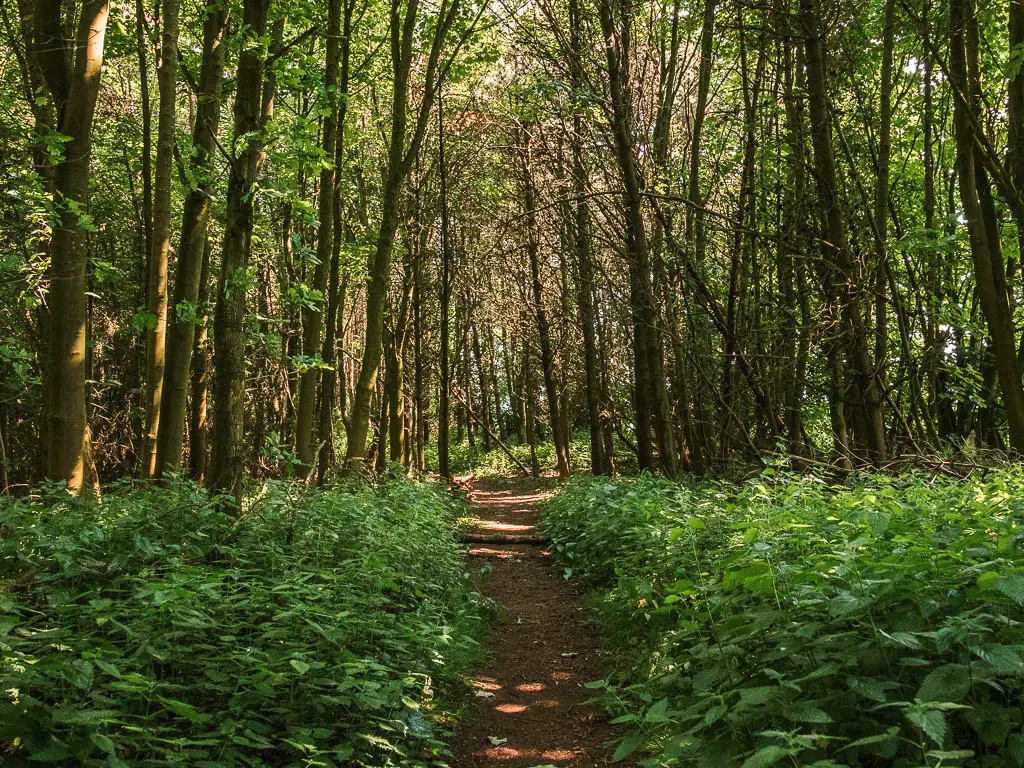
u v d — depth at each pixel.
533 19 12.73
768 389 10.92
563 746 4.74
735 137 13.05
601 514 10.02
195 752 3.21
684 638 4.25
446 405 19.78
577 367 22.20
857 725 3.09
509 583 9.73
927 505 5.48
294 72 8.50
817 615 3.63
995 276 8.64
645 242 11.48
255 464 13.85
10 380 11.32
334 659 4.22
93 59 7.27
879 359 9.80
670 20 13.31
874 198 11.31
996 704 2.86
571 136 13.91
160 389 8.93
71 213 7.11
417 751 4.36
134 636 3.76
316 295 9.48
